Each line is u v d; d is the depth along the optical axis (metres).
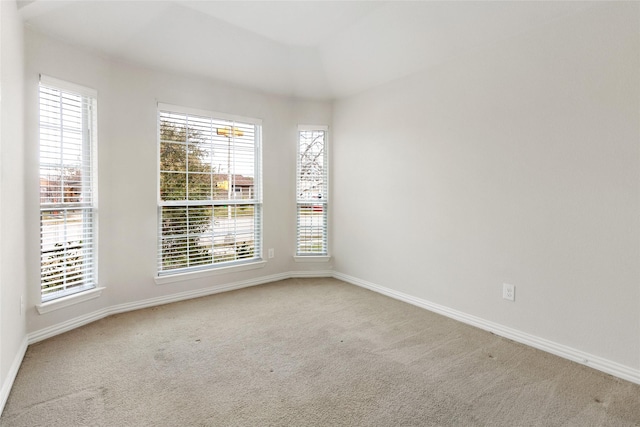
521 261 2.44
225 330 2.64
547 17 2.22
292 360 2.18
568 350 2.21
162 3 2.56
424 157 3.14
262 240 4.02
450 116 2.90
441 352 2.29
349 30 3.02
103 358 2.17
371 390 1.85
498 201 2.57
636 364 1.94
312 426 1.56
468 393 1.82
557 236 2.25
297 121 4.18
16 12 2.05
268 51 3.33
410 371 2.04
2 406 1.63
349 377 1.98
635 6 1.90
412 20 2.69
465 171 2.79
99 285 2.83
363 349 2.33
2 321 1.72
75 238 2.68
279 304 3.27
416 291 3.26
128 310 3.04
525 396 1.80
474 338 2.52
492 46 2.57
